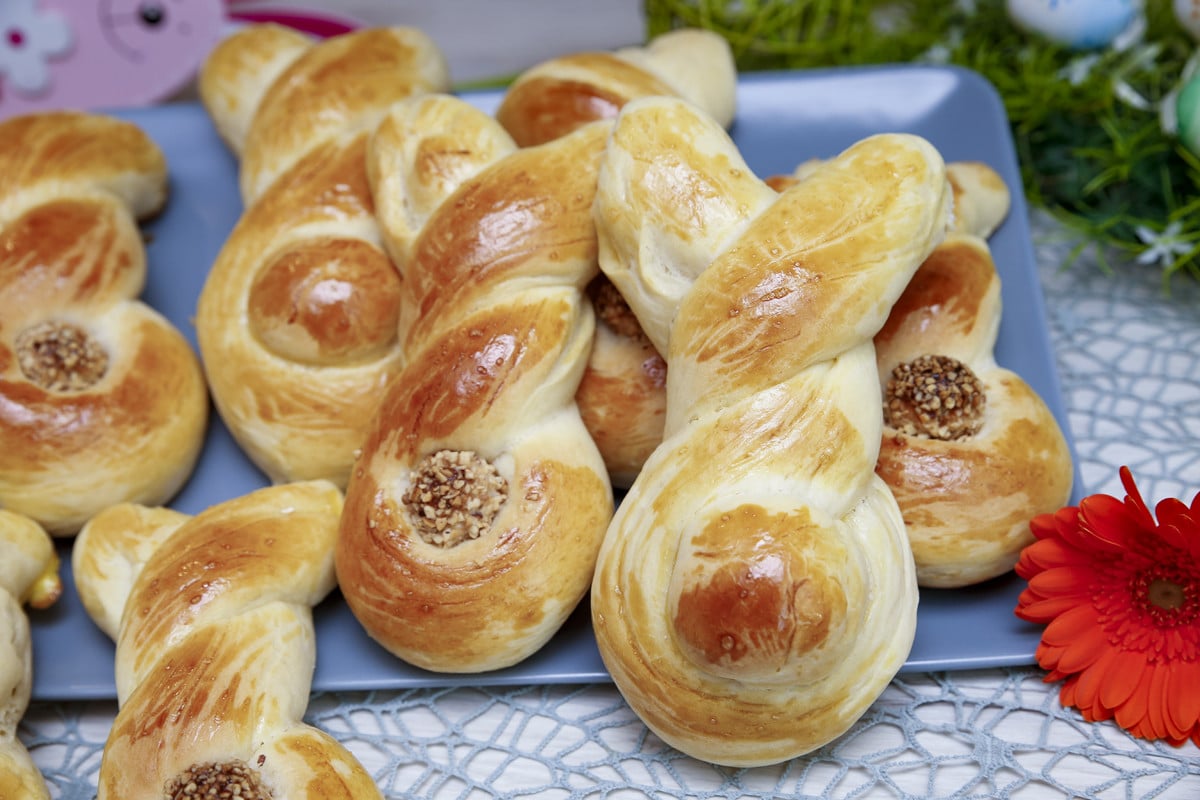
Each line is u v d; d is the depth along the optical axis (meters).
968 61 0.65
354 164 0.58
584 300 0.53
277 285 0.55
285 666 0.50
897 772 0.49
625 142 0.50
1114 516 0.48
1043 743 0.49
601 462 0.52
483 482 0.51
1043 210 0.62
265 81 0.62
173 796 0.47
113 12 0.68
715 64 0.61
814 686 0.48
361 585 0.51
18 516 0.54
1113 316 0.59
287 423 0.55
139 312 0.58
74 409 0.55
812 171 0.54
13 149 0.59
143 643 0.50
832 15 0.68
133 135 0.61
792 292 0.48
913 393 0.52
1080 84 0.62
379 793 0.49
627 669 0.48
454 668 0.51
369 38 0.61
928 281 0.54
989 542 0.51
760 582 0.45
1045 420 0.52
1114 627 0.49
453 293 0.52
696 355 0.49
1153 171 0.60
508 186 0.52
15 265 0.56
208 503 0.57
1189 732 0.48
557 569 0.50
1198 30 0.60
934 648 0.51
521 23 0.71
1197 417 0.56
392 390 0.52
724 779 0.49
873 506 0.49
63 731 0.52
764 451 0.48
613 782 0.50
